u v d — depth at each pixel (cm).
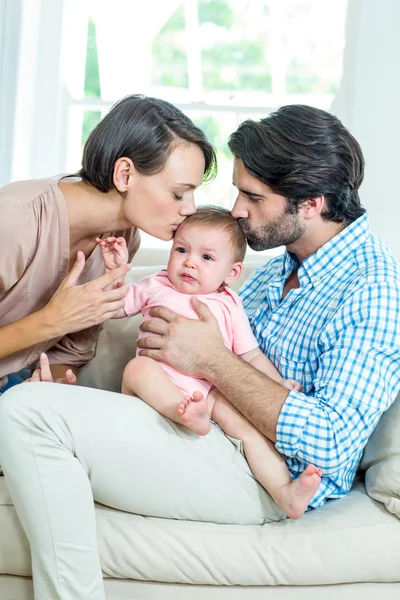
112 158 163
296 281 179
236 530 151
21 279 166
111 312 162
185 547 147
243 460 156
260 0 298
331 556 147
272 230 170
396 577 149
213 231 167
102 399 147
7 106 290
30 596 153
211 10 302
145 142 162
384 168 260
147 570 148
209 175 178
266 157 163
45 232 165
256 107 299
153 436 147
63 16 304
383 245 172
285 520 154
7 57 288
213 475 151
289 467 159
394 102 259
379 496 155
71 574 140
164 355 157
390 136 260
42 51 303
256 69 302
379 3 260
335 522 150
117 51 308
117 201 168
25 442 139
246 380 153
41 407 140
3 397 142
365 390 150
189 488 149
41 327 160
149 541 147
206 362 155
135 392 155
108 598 152
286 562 147
